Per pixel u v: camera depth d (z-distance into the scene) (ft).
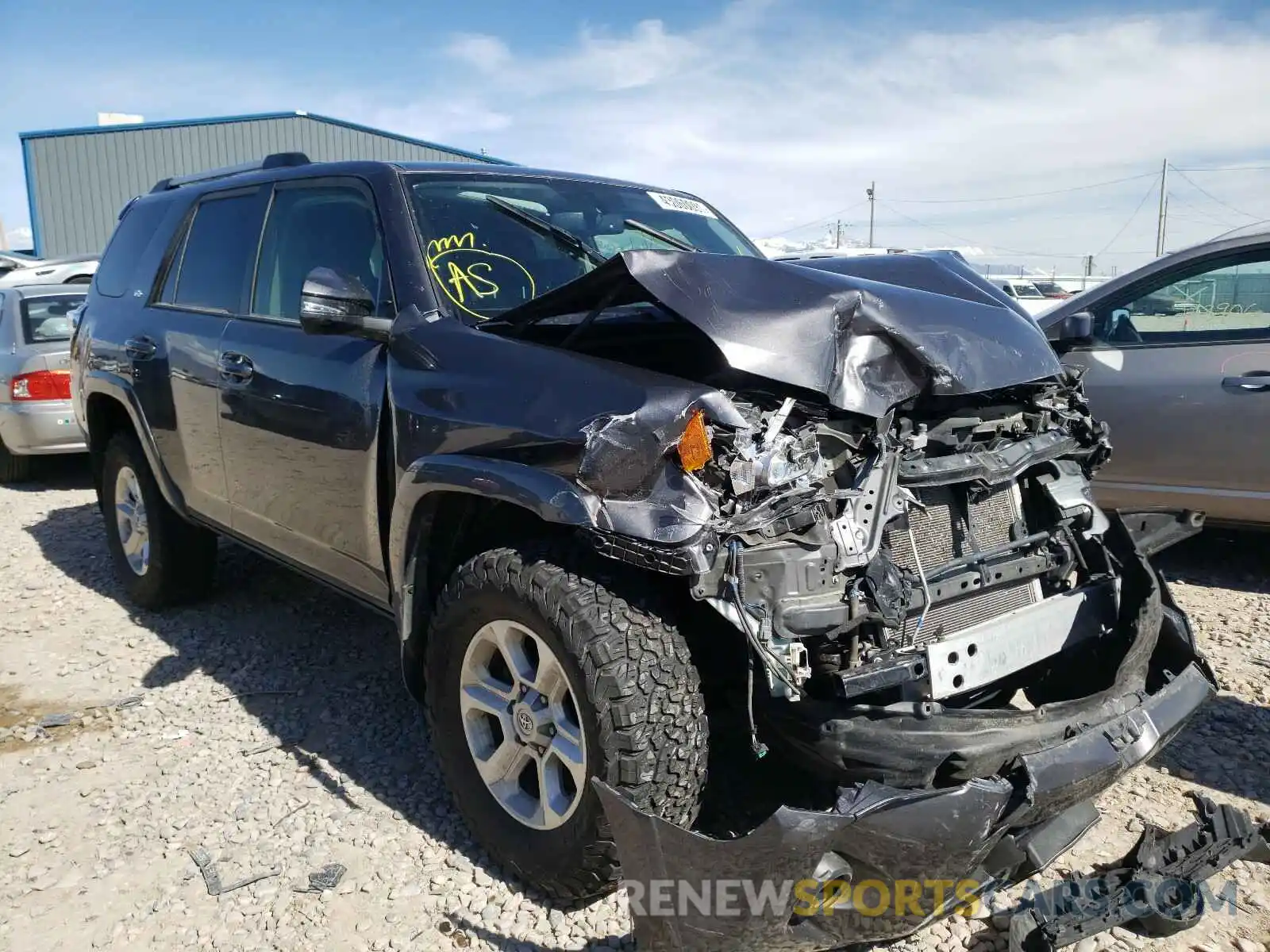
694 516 7.21
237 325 12.82
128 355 15.01
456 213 11.18
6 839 10.09
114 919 8.83
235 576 17.81
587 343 9.32
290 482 11.64
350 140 90.02
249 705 12.91
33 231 92.12
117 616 16.22
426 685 9.68
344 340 10.92
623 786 7.56
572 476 7.75
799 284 8.54
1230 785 10.64
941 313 9.03
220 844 9.87
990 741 7.50
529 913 8.68
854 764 7.48
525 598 8.11
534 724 8.37
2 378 25.86
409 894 9.00
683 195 14.25
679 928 6.97
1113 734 7.89
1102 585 9.37
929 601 8.07
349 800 10.59
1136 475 16.93
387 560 10.28
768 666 7.19
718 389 8.21
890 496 7.84
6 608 16.83
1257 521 16.16
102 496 17.06
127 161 91.15
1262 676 13.17
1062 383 10.21
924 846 6.91
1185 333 16.56
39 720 12.65
